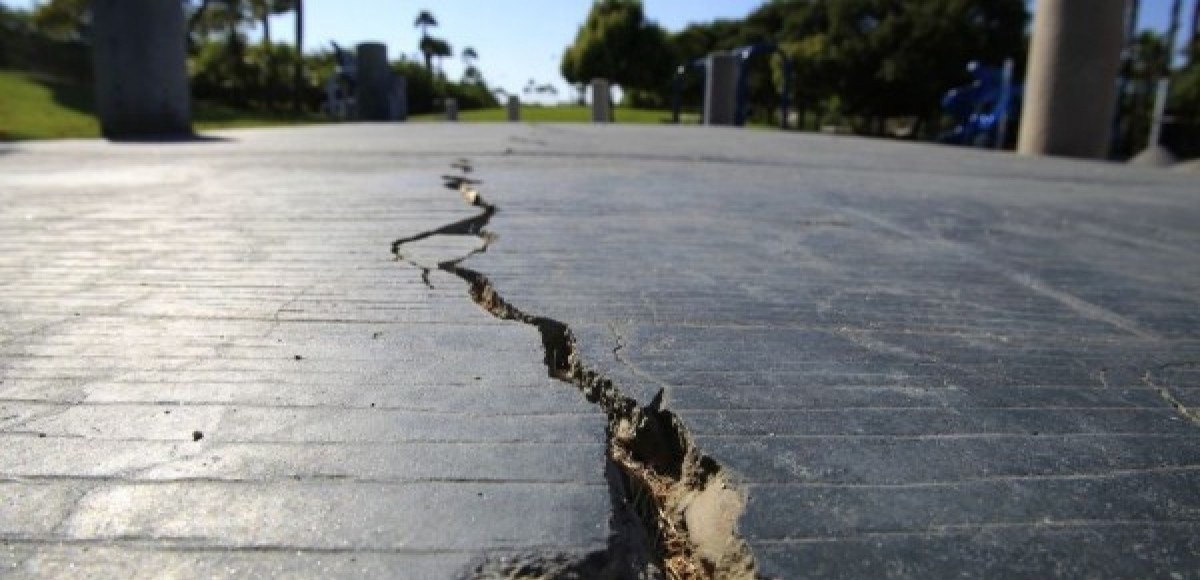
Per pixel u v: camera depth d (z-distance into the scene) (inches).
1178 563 35.9
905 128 1499.8
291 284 82.6
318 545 35.3
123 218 122.3
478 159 241.8
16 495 38.9
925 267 102.0
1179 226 149.5
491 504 38.9
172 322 68.4
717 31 1668.3
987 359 64.9
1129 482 43.6
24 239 104.9
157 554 34.5
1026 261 109.0
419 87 1393.9
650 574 36.4
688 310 76.4
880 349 66.4
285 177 182.2
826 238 120.6
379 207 135.4
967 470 44.4
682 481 46.0
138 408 49.7
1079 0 387.9
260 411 49.5
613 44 1348.4
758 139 452.1
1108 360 65.5
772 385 56.7
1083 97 398.0
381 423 47.9
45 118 598.5
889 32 1221.1
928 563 35.3
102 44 353.7
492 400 51.8
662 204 149.6
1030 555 36.2
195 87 1015.6
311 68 1229.7
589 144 337.4
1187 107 766.5
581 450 45.0
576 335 67.4
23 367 56.7
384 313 72.2
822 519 38.7
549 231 117.7
